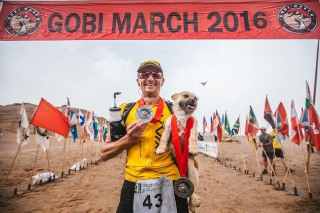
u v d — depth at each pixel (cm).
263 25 534
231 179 922
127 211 199
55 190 759
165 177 206
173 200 200
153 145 212
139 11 544
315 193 679
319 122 705
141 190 199
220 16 543
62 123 845
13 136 4891
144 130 214
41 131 886
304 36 523
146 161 207
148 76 242
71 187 802
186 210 210
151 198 197
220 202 611
